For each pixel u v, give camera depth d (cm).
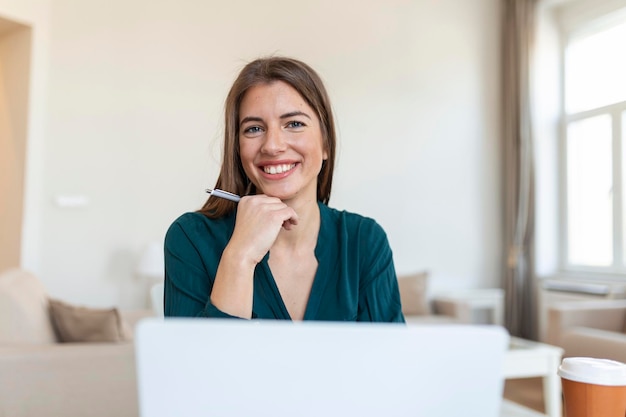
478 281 523
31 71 382
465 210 522
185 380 43
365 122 487
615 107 469
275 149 94
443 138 516
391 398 45
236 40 441
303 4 468
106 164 400
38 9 386
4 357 198
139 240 405
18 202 384
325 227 102
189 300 93
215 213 101
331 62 477
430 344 44
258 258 81
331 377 44
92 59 400
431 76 515
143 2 414
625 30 463
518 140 515
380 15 498
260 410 44
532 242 509
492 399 46
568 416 72
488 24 540
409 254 498
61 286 386
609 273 466
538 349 301
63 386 205
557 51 521
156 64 416
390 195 493
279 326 43
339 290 98
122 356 214
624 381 67
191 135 422
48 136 388
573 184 508
